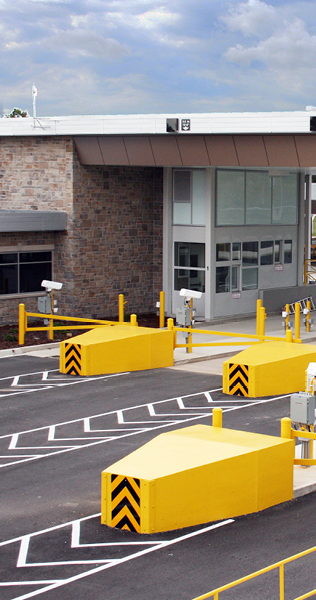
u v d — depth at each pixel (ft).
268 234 111.14
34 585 31.96
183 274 105.81
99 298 102.12
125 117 92.48
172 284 106.73
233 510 39.70
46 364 77.51
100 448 51.57
